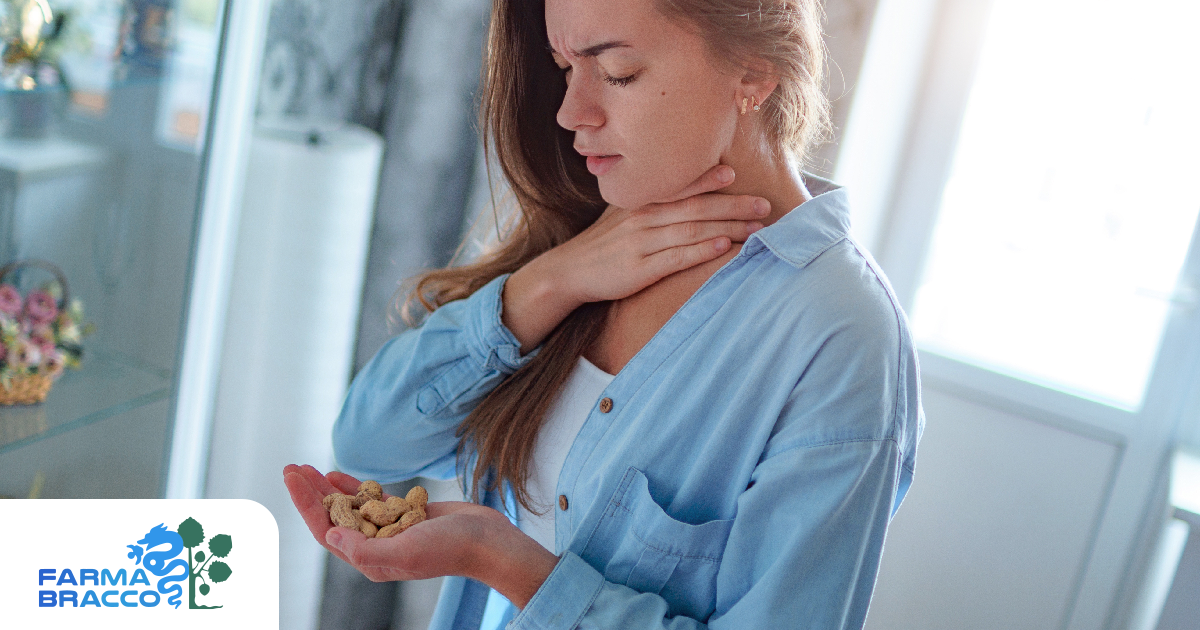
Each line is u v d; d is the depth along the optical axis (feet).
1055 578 7.13
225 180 5.31
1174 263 6.85
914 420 3.62
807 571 3.43
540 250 4.43
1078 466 7.04
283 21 6.22
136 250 5.06
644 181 3.72
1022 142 7.25
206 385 5.53
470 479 4.37
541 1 4.00
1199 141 6.74
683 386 3.76
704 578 3.66
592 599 3.60
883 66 6.32
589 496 3.83
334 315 6.15
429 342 4.31
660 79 3.57
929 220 7.51
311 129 6.25
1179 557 5.59
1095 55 7.00
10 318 4.68
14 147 4.52
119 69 4.78
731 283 3.80
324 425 6.31
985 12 7.16
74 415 4.99
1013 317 7.36
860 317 3.56
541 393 4.04
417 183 7.27
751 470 3.61
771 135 3.81
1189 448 6.78
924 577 7.50
